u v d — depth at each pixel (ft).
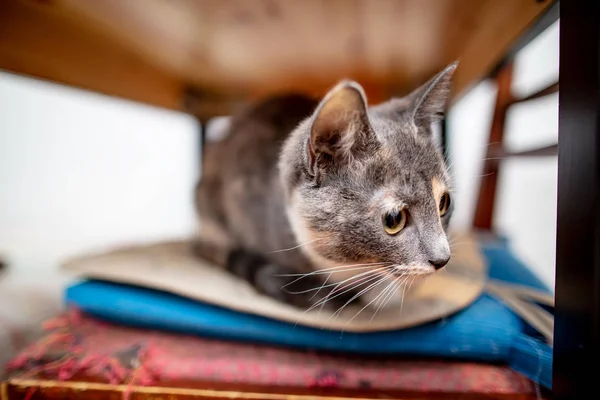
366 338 0.90
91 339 1.00
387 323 0.90
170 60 1.50
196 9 1.09
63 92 2.14
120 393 0.85
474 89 1.75
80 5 1.06
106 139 2.26
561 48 0.68
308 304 0.98
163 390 0.85
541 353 0.82
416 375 0.87
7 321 1.31
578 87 0.65
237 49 1.39
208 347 0.96
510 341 0.88
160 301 1.05
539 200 1.85
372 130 0.85
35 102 2.13
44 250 2.09
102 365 0.90
